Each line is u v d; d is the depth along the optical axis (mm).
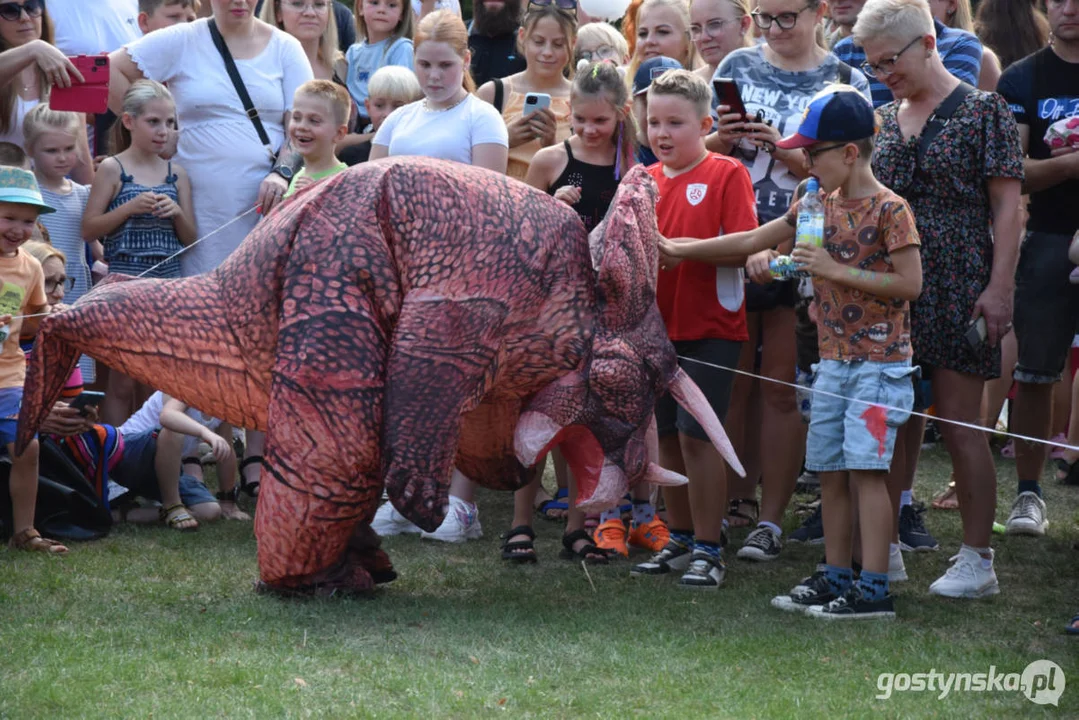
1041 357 8336
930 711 5020
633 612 6352
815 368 6648
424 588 6770
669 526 7465
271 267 6156
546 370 6309
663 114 7254
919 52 6977
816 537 8250
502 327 6168
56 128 8797
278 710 4750
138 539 7738
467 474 6898
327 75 11164
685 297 7242
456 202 6172
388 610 6176
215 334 6258
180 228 9078
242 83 9273
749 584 7086
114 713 4684
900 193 7117
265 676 5105
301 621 5922
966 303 6984
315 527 6027
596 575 7207
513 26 11055
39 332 6379
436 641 5707
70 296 8945
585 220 7891
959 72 8766
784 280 7859
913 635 6070
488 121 8320
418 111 8508
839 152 6371
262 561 6207
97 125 10961
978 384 7055
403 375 5938
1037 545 8117
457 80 8320
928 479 10133
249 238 6359
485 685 5117
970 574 6918
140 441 8258
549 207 6434
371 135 10219
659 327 6633
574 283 6367
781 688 5230
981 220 7066
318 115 8477
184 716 4672
